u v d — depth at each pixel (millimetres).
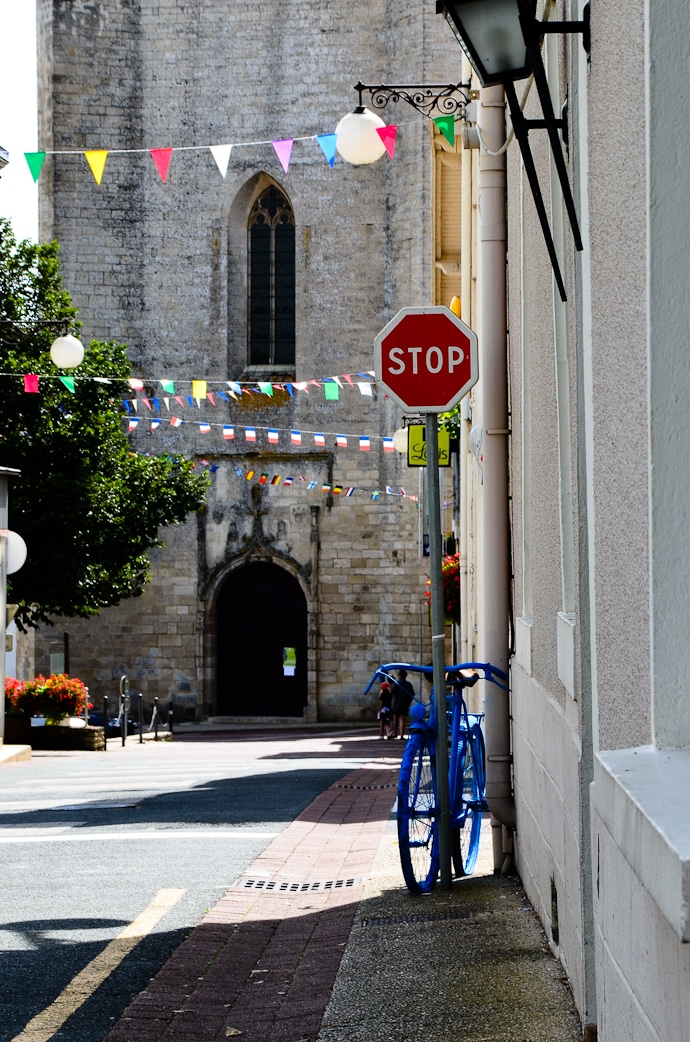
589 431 4977
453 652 31625
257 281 46750
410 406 8844
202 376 46375
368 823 13352
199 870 10492
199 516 46281
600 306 4652
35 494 34719
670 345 3771
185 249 46438
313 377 45969
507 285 10008
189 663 46125
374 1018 5980
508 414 9938
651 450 3768
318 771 20844
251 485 46188
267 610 46406
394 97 13594
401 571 45094
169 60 46281
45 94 46531
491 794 9195
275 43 45906
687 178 3779
